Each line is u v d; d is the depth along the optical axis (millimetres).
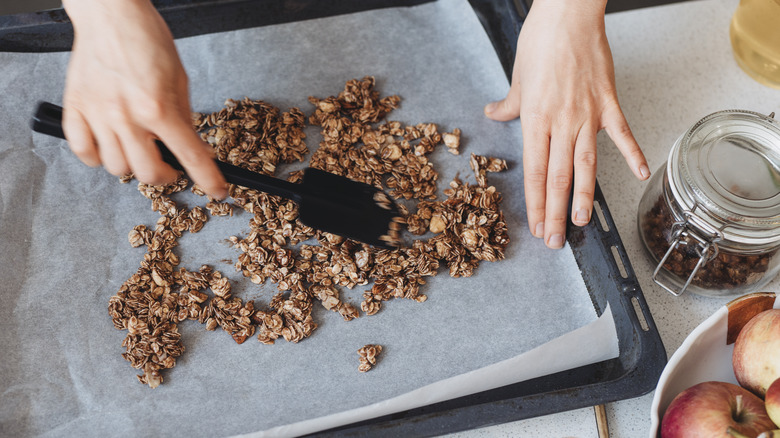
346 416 696
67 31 833
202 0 845
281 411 722
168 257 780
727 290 748
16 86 826
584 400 690
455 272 772
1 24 822
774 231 680
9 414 717
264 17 868
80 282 769
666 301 774
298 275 773
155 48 681
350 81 854
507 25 861
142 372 737
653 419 651
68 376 734
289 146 828
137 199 803
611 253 742
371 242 752
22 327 750
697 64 887
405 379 735
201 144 686
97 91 670
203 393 730
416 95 858
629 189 823
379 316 761
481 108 854
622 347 731
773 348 650
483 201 800
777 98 869
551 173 762
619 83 875
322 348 748
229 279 777
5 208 786
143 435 711
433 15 887
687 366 684
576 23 772
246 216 802
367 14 883
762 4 824
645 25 912
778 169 705
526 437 717
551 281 771
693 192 689
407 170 819
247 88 853
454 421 681
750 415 637
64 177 804
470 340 750
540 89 771
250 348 748
